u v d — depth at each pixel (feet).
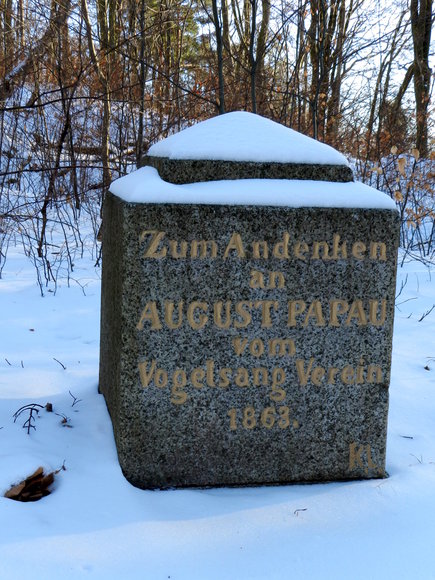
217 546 7.07
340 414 8.67
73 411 10.37
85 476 8.20
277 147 8.54
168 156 8.28
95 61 22.98
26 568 6.45
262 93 30.14
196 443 8.38
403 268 23.80
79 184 27.09
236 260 8.13
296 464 8.66
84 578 6.38
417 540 7.34
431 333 16.40
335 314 8.46
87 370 12.72
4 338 14.70
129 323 8.01
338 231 8.29
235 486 8.56
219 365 8.30
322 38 26.61
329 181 8.61
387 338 8.62
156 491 8.28
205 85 31.53
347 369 8.60
